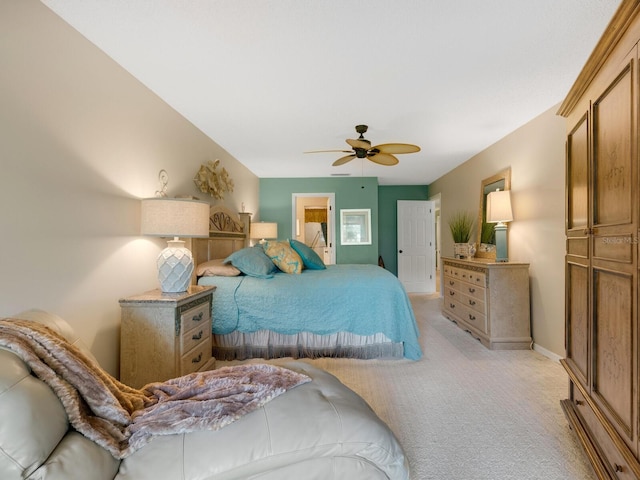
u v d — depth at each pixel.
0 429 0.80
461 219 4.97
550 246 3.07
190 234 2.34
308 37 1.91
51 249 1.67
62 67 1.74
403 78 2.41
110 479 0.99
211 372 1.55
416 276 7.02
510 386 2.44
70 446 0.93
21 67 1.52
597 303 1.43
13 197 1.48
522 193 3.50
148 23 1.77
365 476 1.19
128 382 2.05
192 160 3.33
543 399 2.24
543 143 3.14
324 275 3.31
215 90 2.59
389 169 5.60
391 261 7.12
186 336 2.18
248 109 2.97
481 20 1.76
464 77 2.40
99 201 2.01
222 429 1.11
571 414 1.75
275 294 3.01
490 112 3.11
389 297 3.03
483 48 2.03
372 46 2.00
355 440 1.18
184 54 2.08
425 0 1.61
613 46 1.23
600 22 1.79
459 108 2.98
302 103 2.84
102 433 1.05
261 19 1.74
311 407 1.24
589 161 1.50
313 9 1.67
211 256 3.57
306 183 6.23
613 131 1.27
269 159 4.82
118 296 2.19
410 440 1.78
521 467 1.57
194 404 1.21
